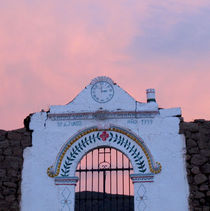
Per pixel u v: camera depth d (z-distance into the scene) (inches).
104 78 567.2
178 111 535.8
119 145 530.9
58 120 553.6
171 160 514.3
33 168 534.6
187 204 492.1
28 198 521.7
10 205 520.7
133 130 534.0
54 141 543.8
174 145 521.0
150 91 554.3
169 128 530.0
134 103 547.5
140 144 526.6
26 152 543.8
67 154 535.2
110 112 542.0
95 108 553.0
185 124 529.7
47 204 515.2
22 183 529.7
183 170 507.8
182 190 498.9
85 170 534.3
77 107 557.0
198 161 509.4
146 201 499.2
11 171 536.1
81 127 545.0
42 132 550.6
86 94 562.6
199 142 518.6
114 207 752.3
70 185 520.1
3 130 558.3
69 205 510.6
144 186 506.0
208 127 525.7
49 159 536.1
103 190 524.1
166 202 496.4
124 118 542.0
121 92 556.4
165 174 508.4
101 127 538.6
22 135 553.3
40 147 543.5
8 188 528.7
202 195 494.0
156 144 524.4
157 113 538.6
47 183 524.4
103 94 559.2
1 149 547.5
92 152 544.4
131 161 521.0
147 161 517.3
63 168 529.3
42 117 557.6
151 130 531.8
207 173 502.6
